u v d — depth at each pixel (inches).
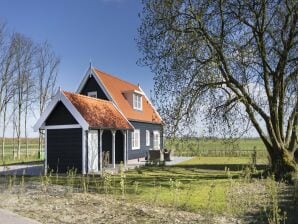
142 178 731.4
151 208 410.0
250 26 677.3
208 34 668.1
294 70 687.1
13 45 1501.0
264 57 672.4
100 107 975.6
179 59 671.1
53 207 411.8
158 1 683.4
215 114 688.4
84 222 342.6
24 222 335.9
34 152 1857.8
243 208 409.1
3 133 1494.8
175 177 748.6
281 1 662.5
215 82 681.0
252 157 775.1
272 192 425.4
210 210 402.6
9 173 865.5
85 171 826.2
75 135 839.7
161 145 1443.2
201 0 662.5
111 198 477.4
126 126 1032.8
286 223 356.2
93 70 1129.4
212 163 1127.6
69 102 834.2
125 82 1406.3
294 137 720.3
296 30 660.7
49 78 1872.5
